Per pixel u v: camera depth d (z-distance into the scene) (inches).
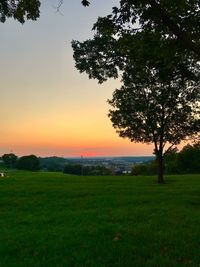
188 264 451.5
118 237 595.8
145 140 1784.0
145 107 1724.9
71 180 1943.9
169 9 528.1
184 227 674.8
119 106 1774.1
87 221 749.9
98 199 1113.4
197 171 3735.2
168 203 1011.9
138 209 899.4
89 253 507.8
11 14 590.2
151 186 1542.8
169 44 565.9
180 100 1708.9
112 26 559.8
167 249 522.0
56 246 549.3
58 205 1012.5
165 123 1753.2
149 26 553.9
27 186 1552.7
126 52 645.9
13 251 535.8
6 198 1168.8
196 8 535.5
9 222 768.9
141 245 546.9
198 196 1171.9
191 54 600.1
